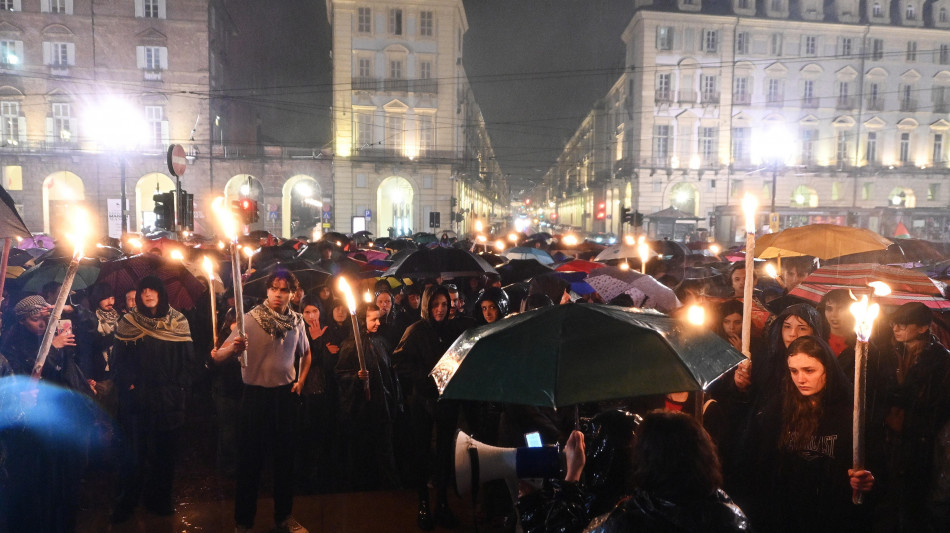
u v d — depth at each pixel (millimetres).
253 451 4660
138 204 45469
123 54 44344
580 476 2789
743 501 3553
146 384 4996
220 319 7051
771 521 3367
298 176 47812
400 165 48375
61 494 4629
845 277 5305
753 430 3543
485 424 4910
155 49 44844
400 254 9773
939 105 53531
